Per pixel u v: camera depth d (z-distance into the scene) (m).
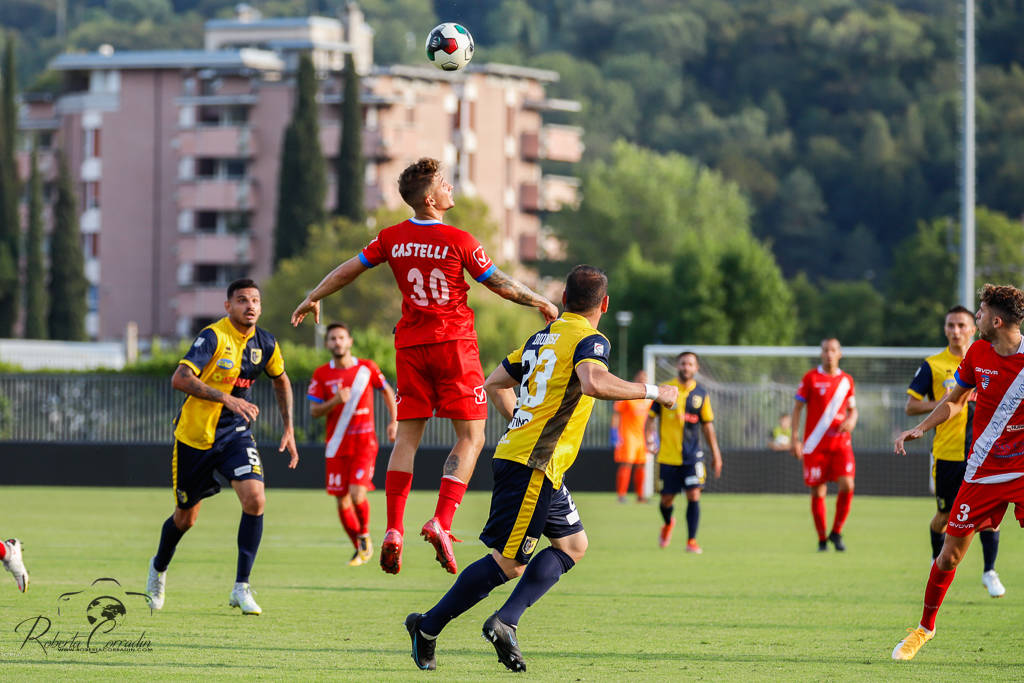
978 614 24.89
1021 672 18.66
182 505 23.89
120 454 73.12
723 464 71.50
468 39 23.02
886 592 28.45
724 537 44.50
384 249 20.33
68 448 73.44
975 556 38.00
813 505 39.31
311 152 178.25
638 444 63.38
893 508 61.81
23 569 21.30
